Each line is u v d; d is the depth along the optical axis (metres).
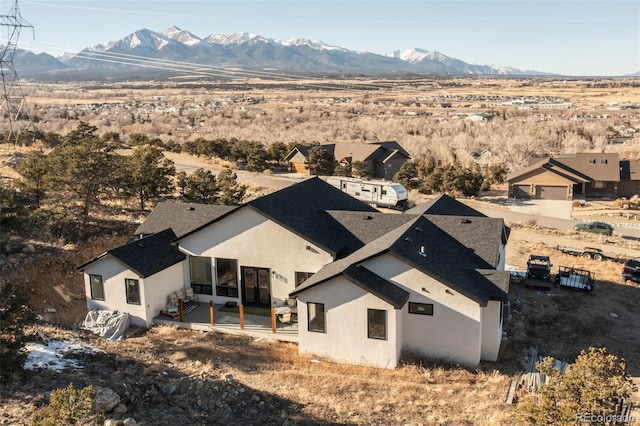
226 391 16.56
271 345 21.89
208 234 25.27
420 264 20.06
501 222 24.61
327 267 22.11
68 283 27.14
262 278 25.03
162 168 41.22
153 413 14.81
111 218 35.62
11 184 37.41
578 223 50.16
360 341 20.03
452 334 20.11
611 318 25.03
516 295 27.80
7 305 16.00
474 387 17.97
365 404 16.52
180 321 23.80
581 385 11.90
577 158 70.25
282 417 15.41
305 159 71.06
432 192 64.88
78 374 16.36
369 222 25.91
